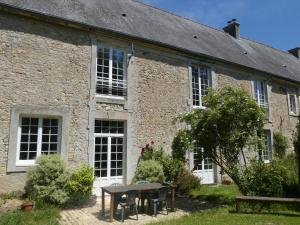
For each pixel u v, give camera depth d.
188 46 12.08
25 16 8.38
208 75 12.63
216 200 8.48
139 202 7.80
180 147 8.41
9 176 7.65
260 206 7.20
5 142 7.71
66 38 9.02
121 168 9.71
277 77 15.48
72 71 8.96
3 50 7.98
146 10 13.66
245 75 14.07
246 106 7.78
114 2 12.35
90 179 8.07
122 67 10.22
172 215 6.99
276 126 15.29
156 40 10.89
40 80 8.39
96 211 7.29
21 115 8.12
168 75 11.12
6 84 7.89
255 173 8.02
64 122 8.59
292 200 6.61
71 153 8.59
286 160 12.08
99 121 9.49
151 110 10.44
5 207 6.49
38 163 7.50
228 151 8.05
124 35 9.90
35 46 8.47
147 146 10.02
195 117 8.16
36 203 6.96
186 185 9.32
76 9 9.95
